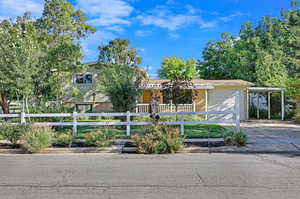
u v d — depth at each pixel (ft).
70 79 65.00
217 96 71.10
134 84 48.98
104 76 51.90
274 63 91.15
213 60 121.19
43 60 48.49
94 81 73.87
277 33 112.27
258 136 40.45
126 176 19.94
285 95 70.18
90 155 29.96
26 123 35.76
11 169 22.63
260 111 76.38
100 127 48.39
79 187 17.22
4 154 30.91
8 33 43.88
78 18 72.08
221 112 37.78
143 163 24.98
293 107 70.85
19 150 31.89
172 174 20.44
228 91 70.85
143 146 30.99
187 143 34.83
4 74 37.99
